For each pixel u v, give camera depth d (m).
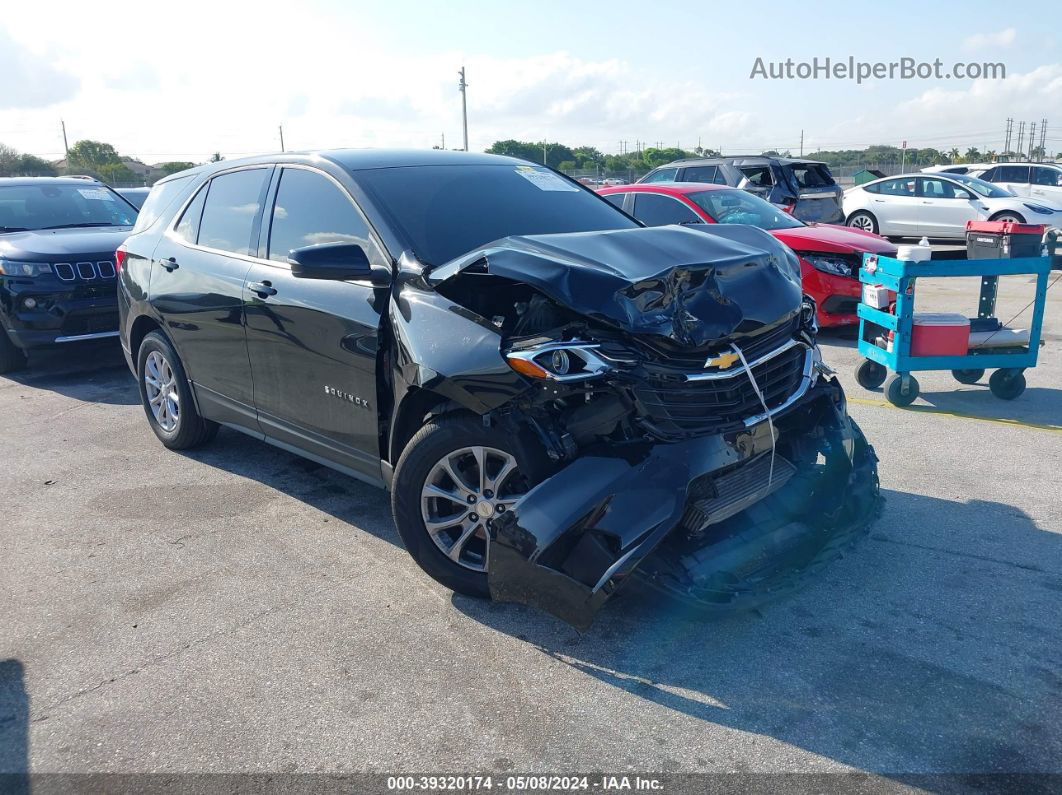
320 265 3.46
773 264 3.46
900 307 5.84
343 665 3.04
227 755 2.59
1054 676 2.84
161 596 3.59
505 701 2.81
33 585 3.72
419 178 4.08
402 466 3.37
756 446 3.04
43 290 7.31
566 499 2.87
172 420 5.38
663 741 2.59
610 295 2.93
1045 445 5.14
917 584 3.47
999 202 16.38
